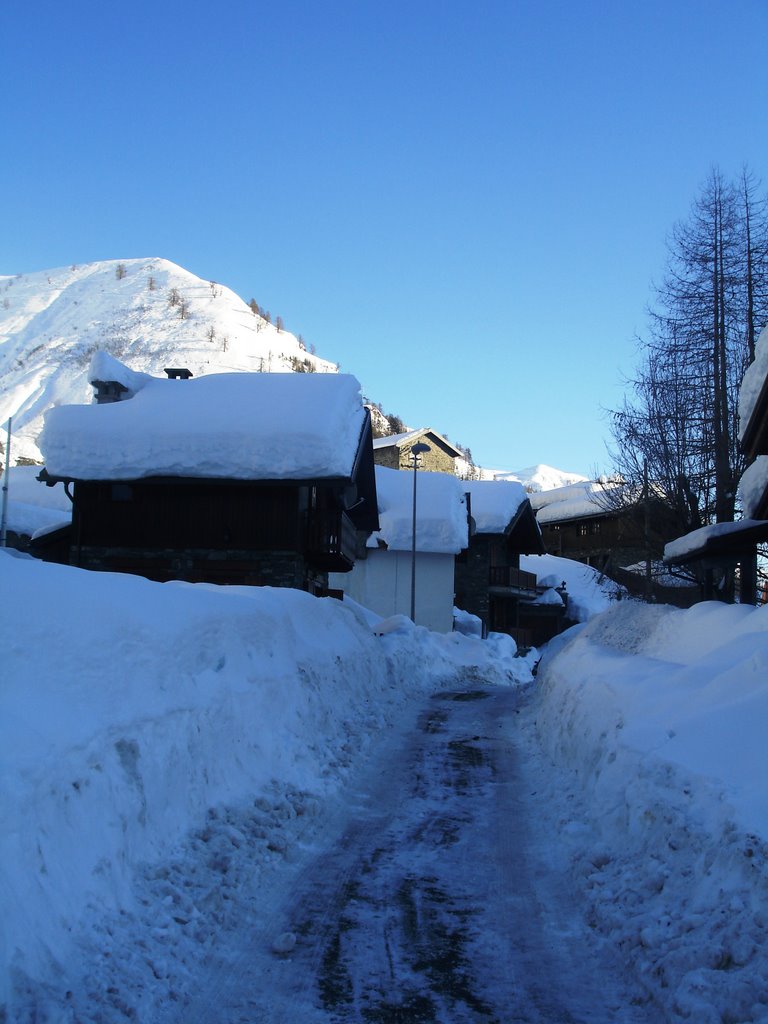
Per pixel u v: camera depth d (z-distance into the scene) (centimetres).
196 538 2356
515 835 800
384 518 3912
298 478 2264
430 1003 473
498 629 4862
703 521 2648
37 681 579
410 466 6538
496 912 609
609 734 865
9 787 469
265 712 950
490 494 4569
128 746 617
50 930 451
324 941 552
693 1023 409
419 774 1056
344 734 1208
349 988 489
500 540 4638
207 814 709
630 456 2831
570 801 848
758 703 672
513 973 511
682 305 2633
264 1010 458
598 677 1114
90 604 707
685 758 647
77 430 2384
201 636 872
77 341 18800
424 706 1756
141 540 2375
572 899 627
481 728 1458
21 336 19950
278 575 2317
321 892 638
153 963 477
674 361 2659
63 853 498
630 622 1570
